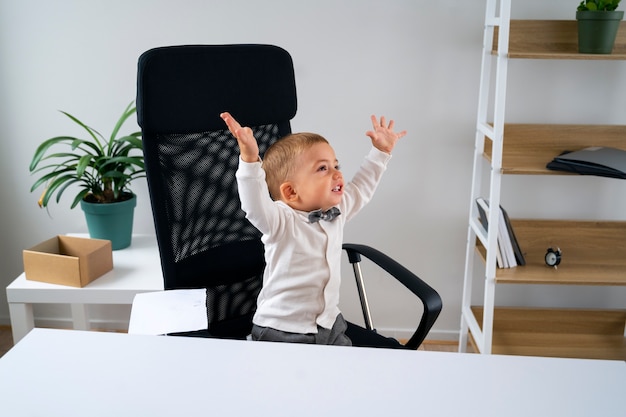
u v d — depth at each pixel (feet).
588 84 8.00
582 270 7.48
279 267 5.14
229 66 5.57
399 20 7.89
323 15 7.91
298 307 5.18
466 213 8.55
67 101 8.32
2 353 8.52
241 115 5.67
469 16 7.85
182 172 5.41
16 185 8.69
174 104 5.28
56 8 8.00
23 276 7.12
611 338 8.54
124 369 3.55
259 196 4.68
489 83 7.81
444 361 3.70
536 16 7.78
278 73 5.85
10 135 8.50
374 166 5.77
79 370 3.53
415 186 8.47
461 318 8.78
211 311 5.83
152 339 3.88
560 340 8.46
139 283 6.97
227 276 5.84
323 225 5.20
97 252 7.04
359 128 8.29
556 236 8.32
